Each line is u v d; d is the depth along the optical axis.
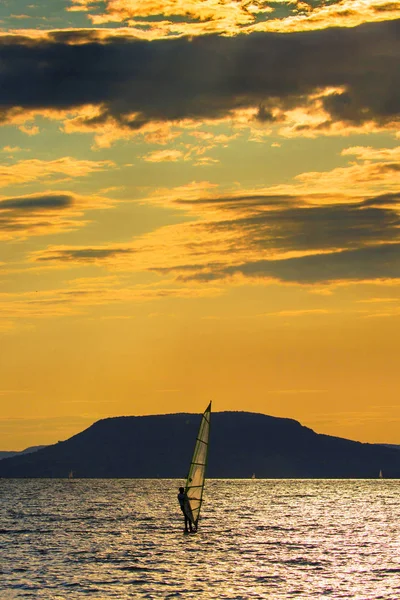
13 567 126.75
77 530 194.62
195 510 177.50
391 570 125.12
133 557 138.88
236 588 109.12
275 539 171.62
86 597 103.06
